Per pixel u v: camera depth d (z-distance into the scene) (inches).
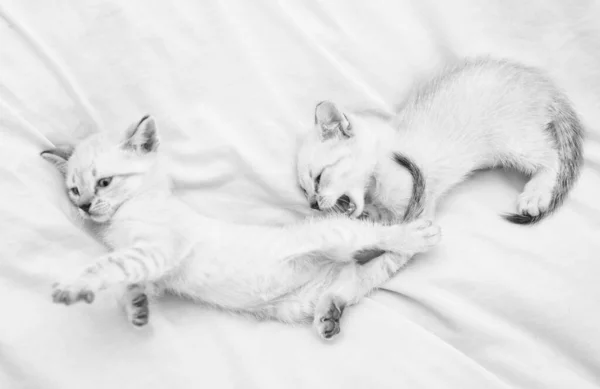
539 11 22.2
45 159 20.7
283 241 21.0
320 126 22.5
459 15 22.4
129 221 21.0
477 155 22.7
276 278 20.7
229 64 21.9
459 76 22.8
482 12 22.5
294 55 22.1
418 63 22.7
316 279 21.1
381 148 23.0
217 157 21.9
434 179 22.5
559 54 22.2
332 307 20.0
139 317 19.3
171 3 21.7
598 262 20.1
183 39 21.8
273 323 20.6
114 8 21.4
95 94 21.5
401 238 20.8
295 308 20.7
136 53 21.6
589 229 20.6
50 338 18.9
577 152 21.7
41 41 21.1
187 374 18.9
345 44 22.4
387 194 22.7
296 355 19.4
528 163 22.2
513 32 22.5
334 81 22.4
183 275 20.7
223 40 21.9
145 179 21.6
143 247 19.9
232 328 20.1
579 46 22.1
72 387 18.5
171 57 21.7
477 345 19.6
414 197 21.8
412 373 19.0
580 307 19.6
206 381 18.9
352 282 20.7
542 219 21.0
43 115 21.1
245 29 22.0
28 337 18.8
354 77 22.5
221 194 22.0
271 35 22.1
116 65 21.5
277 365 19.2
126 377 18.7
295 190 22.3
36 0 21.2
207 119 21.9
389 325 19.7
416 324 19.9
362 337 19.6
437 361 19.1
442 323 20.1
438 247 21.0
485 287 20.1
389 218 23.0
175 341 19.4
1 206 19.7
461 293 20.2
